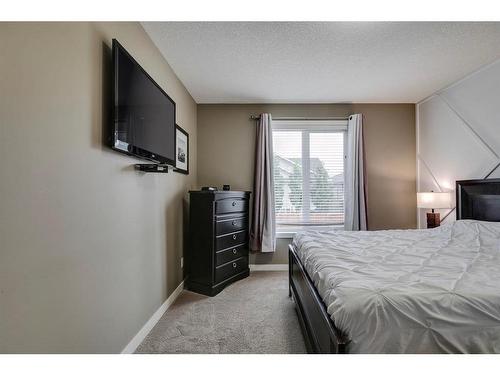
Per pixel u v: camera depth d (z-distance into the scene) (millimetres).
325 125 3912
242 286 3125
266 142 3783
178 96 3010
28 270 990
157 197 2326
